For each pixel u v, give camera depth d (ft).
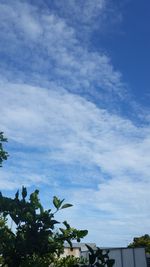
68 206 13.07
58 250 13.67
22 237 12.69
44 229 12.71
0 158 22.86
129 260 111.45
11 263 12.82
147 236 254.06
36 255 13.48
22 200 12.80
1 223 13.16
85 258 16.78
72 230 13.35
